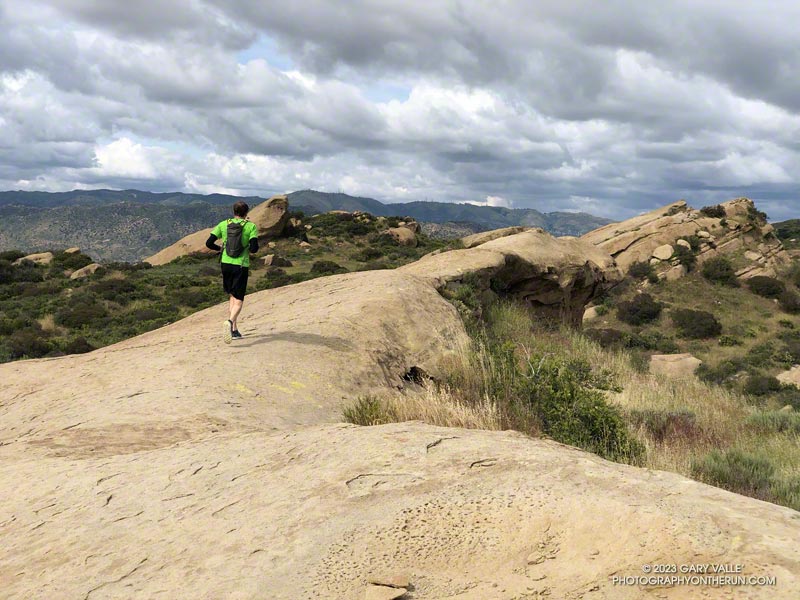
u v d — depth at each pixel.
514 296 17.66
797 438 9.55
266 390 6.57
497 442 3.36
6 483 3.97
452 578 2.05
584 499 2.36
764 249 63.75
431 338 9.57
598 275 19.94
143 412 5.55
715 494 2.39
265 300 12.92
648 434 9.18
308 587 2.11
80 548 2.76
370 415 5.82
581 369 8.75
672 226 64.44
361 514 2.61
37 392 7.22
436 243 72.06
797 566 1.77
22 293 42.06
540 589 1.91
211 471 3.58
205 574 2.31
